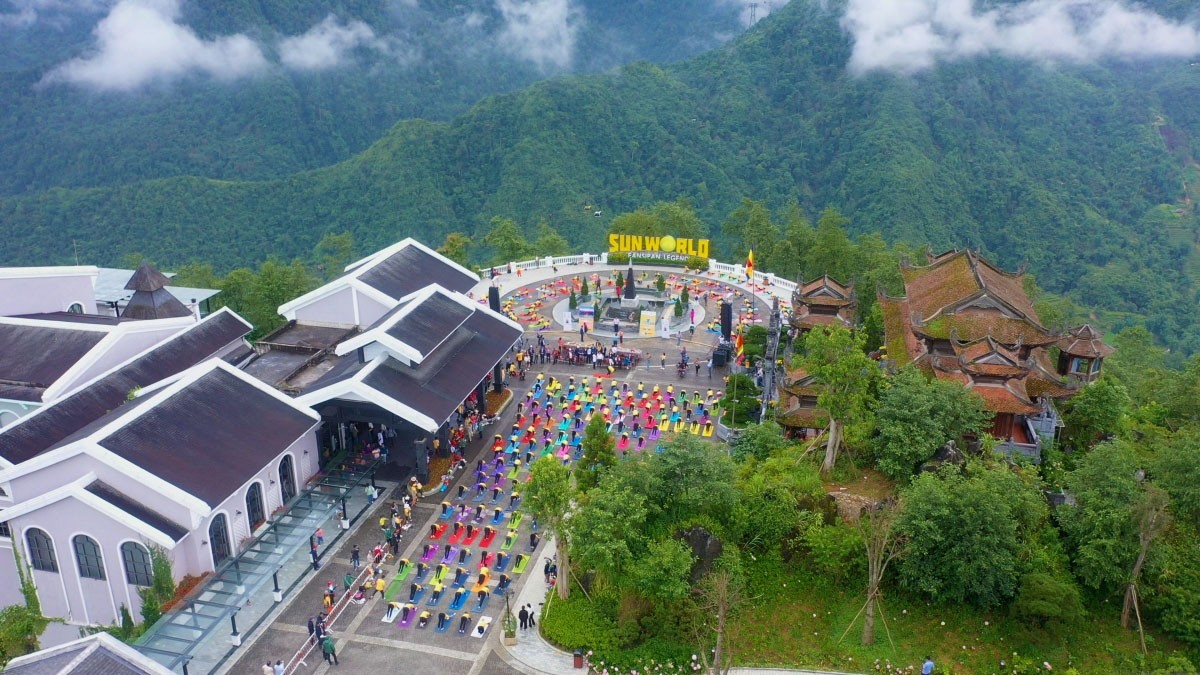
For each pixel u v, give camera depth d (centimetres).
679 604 5653
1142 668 5384
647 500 6006
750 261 12975
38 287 9206
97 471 5872
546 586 6156
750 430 7075
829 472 6594
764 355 9844
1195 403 7238
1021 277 8775
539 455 7850
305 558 6438
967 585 5609
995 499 5450
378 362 7575
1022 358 7088
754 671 5419
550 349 10525
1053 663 5431
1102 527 5531
